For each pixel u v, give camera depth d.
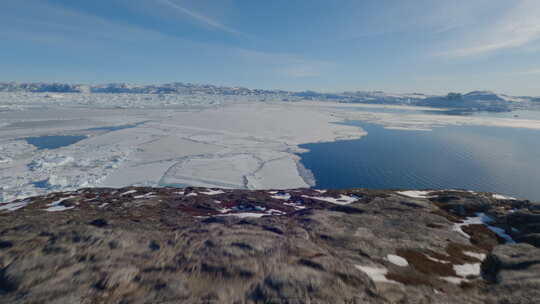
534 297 10.13
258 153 76.31
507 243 17.22
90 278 10.83
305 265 11.98
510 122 170.25
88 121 137.12
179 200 27.95
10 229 15.02
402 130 129.50
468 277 12.48
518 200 24.83
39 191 45.66
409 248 14.95
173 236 14.97
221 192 34.38
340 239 15.51
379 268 12.38
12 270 11.12
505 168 67.38
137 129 110.25
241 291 10.31
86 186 48.69
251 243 14.02
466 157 77.69
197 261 12.26
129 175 55.38
